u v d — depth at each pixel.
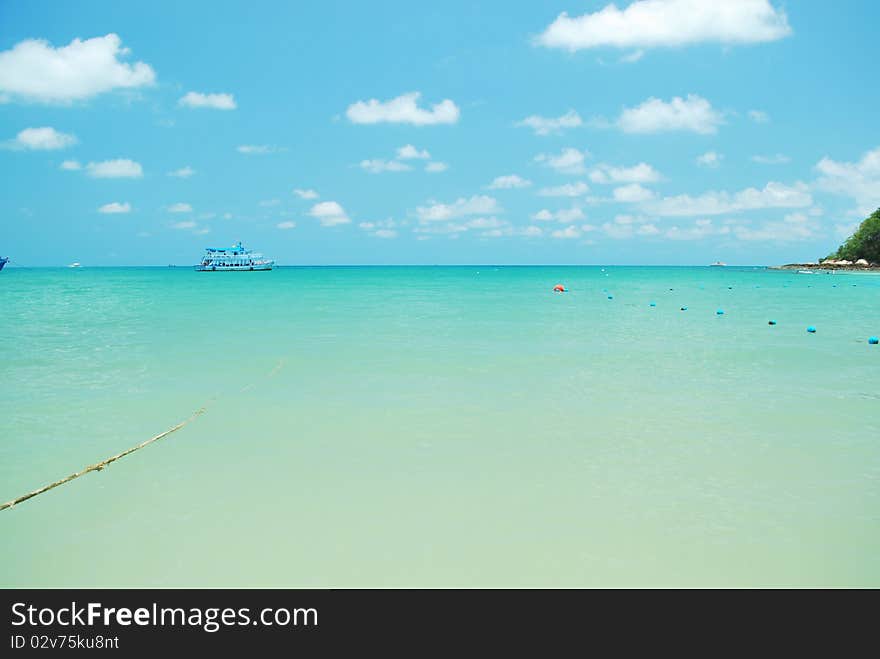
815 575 5.12
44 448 8.14
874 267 112.88
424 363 14.63
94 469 7.38
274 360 14.99
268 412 9.95
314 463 7.57
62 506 6.34
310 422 9.37
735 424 9.33
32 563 5.29
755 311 31.80
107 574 5.14
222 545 5.55
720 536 5.71
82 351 16.30
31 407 10.27
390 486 6.82
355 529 5.83
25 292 50.12
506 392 11.49
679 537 5.69
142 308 32.19
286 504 6.38
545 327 23.19
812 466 7.47
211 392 11.41
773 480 7.02
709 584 5.02
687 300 41.06
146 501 6.45
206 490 6.73
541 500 6.46
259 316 27.47
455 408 10.23
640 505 6.35
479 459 7.71
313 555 5.40
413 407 10.28
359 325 23.62
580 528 5.85
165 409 10.15
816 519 6.04
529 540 5.64
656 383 12.39
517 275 121.88
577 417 9.70
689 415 9.83
